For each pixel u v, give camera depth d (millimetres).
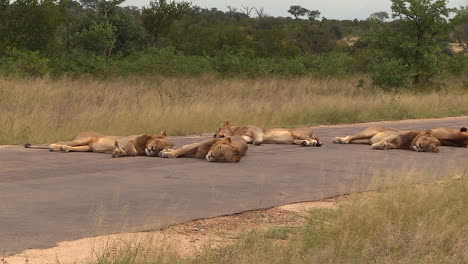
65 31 49719
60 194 9570
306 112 23469
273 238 7703
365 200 9078
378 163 13523
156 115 18594
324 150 15328
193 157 13586
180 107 20328
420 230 7500
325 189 10633
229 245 7176
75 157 13109
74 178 10875
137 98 21531
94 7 77375
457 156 14922
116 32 49719
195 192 10078
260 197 9914
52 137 15844
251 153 14523
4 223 7770
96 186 10258
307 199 9898
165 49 40781
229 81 32531
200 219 8461
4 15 37344
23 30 37625
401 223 7762
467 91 38469
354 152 15117
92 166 12102
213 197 9766
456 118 27297
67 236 7305
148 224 7984
